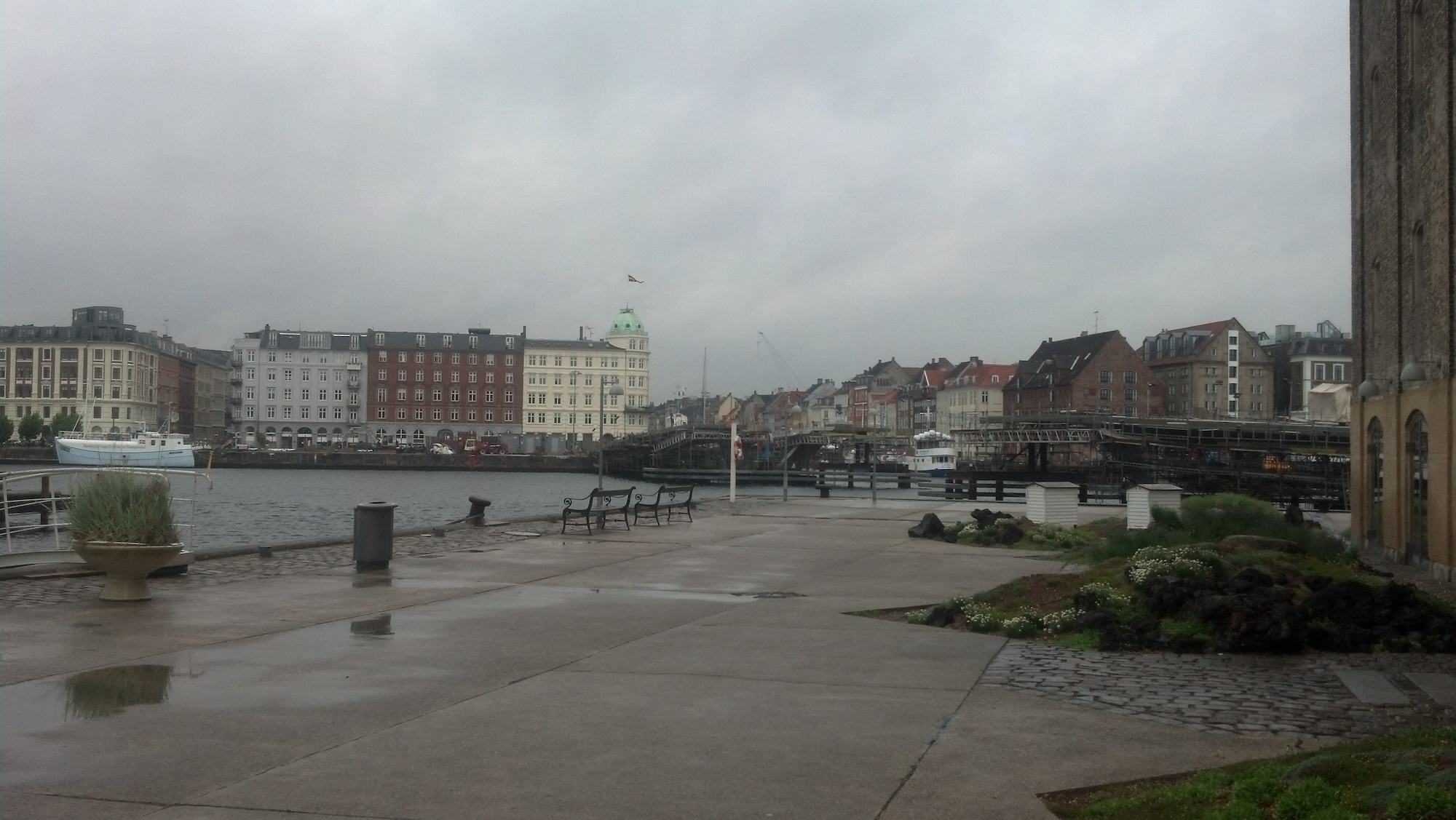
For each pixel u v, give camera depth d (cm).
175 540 1622
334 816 681
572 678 1091
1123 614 1373
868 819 686
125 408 18162
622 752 827
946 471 9019
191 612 1486
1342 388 9581
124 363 18200
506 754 820
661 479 13725
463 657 1193
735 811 698
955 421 18862
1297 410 14925
